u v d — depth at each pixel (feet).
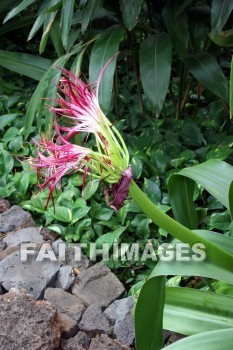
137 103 9.47
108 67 7.04
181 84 8.55
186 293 5.04
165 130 8.44
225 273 4.27
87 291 6.15
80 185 7.41
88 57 8.71
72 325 5.64
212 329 4.80
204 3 8.50
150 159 7.89
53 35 8.21
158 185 7.39
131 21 6.86
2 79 10.93
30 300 5.64
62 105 3.93
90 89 3.88
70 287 6.23
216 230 6.89
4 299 5.64
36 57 9.03
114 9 8.09
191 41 7.84
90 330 5.63
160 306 4.41
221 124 8.73
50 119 7.05
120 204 3.79
